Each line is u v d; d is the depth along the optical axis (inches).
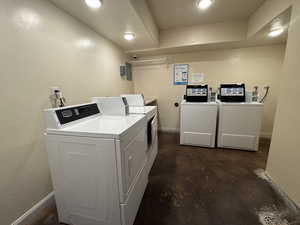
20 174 46.2
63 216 47.9
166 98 146.8
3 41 40.7
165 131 151.6
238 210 51.8
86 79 76.7
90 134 39.0
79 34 70.8
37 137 51.3
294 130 52.5
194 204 54.9
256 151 97.7
